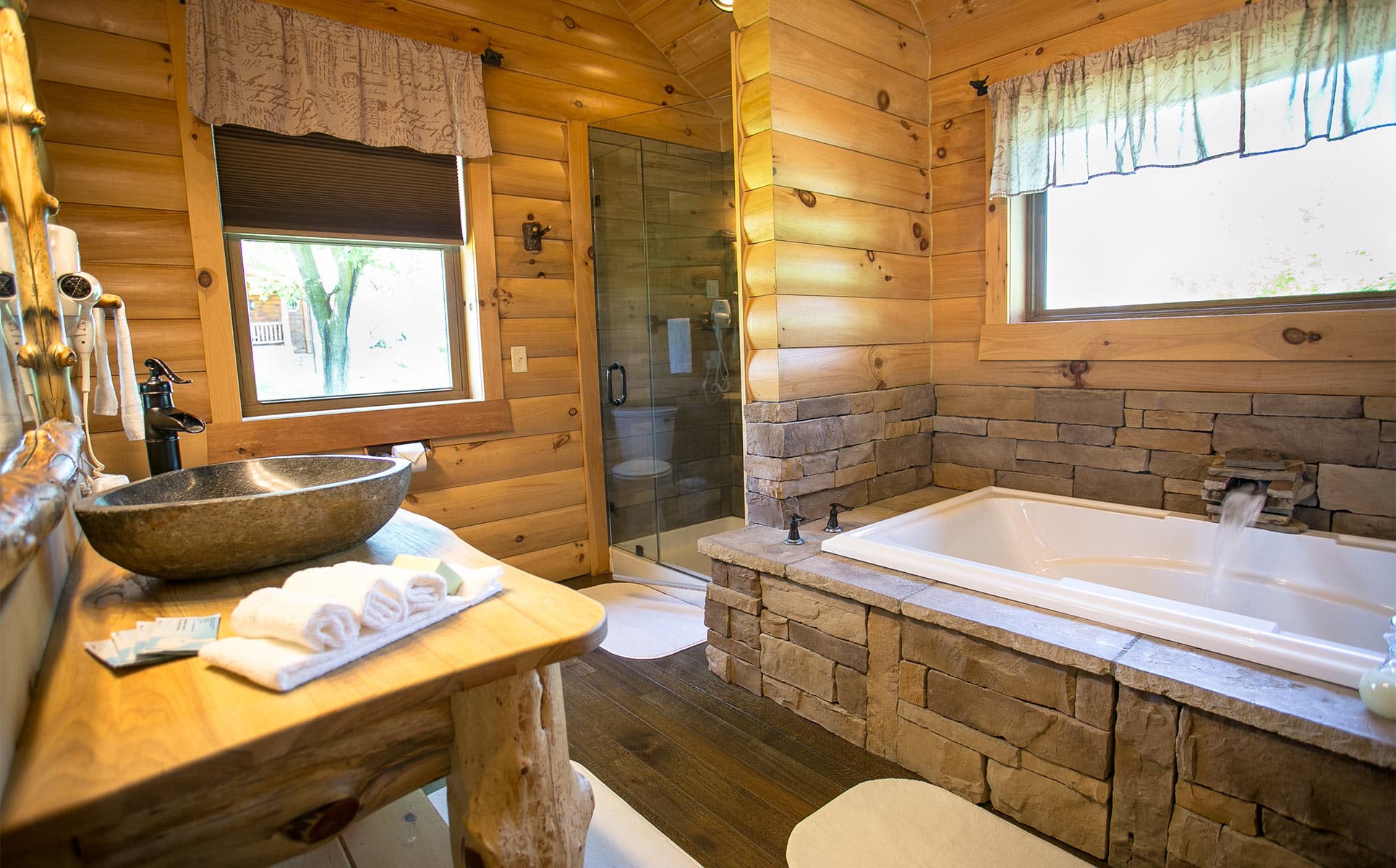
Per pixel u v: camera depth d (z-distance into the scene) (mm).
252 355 2627
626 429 3482
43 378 1453
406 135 2760
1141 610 1616
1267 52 2088
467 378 3170
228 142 2459
